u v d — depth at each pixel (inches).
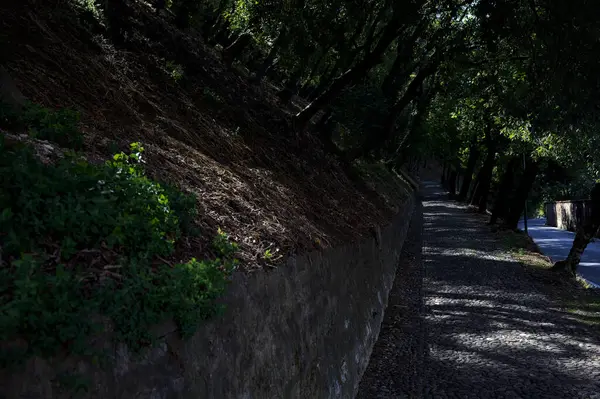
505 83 502.6
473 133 1304.1
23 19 253.1
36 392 81.2
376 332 427.5
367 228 481.4
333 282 295.9
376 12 557.0
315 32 435.2
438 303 555.2
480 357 380.2
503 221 1354.6
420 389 321.4
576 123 323.3
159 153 221.9
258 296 177.3
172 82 360.2
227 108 415.5
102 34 332.8
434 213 1734.7
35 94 201.6
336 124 749.9
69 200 112.8
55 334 86.4
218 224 195.8
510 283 649.0
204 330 134.6
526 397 305.6
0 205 101.7
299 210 316.8
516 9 298.4
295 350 207.3
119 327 103.3
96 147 180.1
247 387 153.7
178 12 539.5
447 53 502.3
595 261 877.2
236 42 606.2
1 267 93.4
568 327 457.7
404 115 1286.9
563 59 287.4
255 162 356.2
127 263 117.9
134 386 103.0
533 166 1112.2
